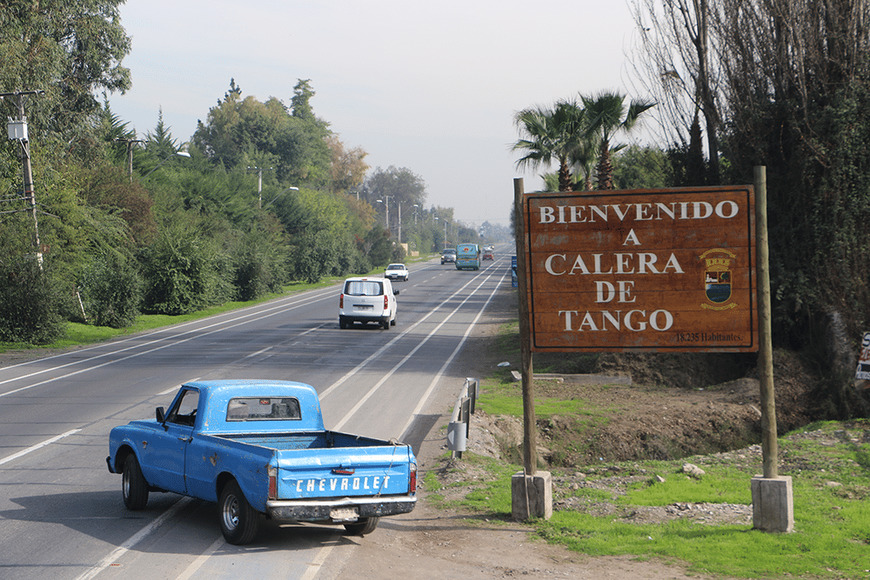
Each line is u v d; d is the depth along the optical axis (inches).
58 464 563.8
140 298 1843.0
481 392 916.6
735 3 900.0
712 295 429.1
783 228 892.0
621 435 727.1
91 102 2332.7
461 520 442.0
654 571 350.3
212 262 2292.1
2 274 1460.4
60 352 1333.7
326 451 371.2
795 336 908.6
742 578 339.6
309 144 6264.8
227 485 389.1
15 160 1729.8
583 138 1569.9
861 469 532.7
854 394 764.0
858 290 826.8
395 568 357.1
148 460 444.1
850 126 832.9
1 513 440.1
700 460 593.9
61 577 333.7
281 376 1014.4
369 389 925.8
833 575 339.0
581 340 442.3
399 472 387.5
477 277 3946.9
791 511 403.9
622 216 436.8
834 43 856.9
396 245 5748.0
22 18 1875.0
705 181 1040.8
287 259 3312.0
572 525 424.8
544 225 445.1
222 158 5748.0
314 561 362.9
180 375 1013.8
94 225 1945.1
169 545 384.5
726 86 928.3
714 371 966.4
